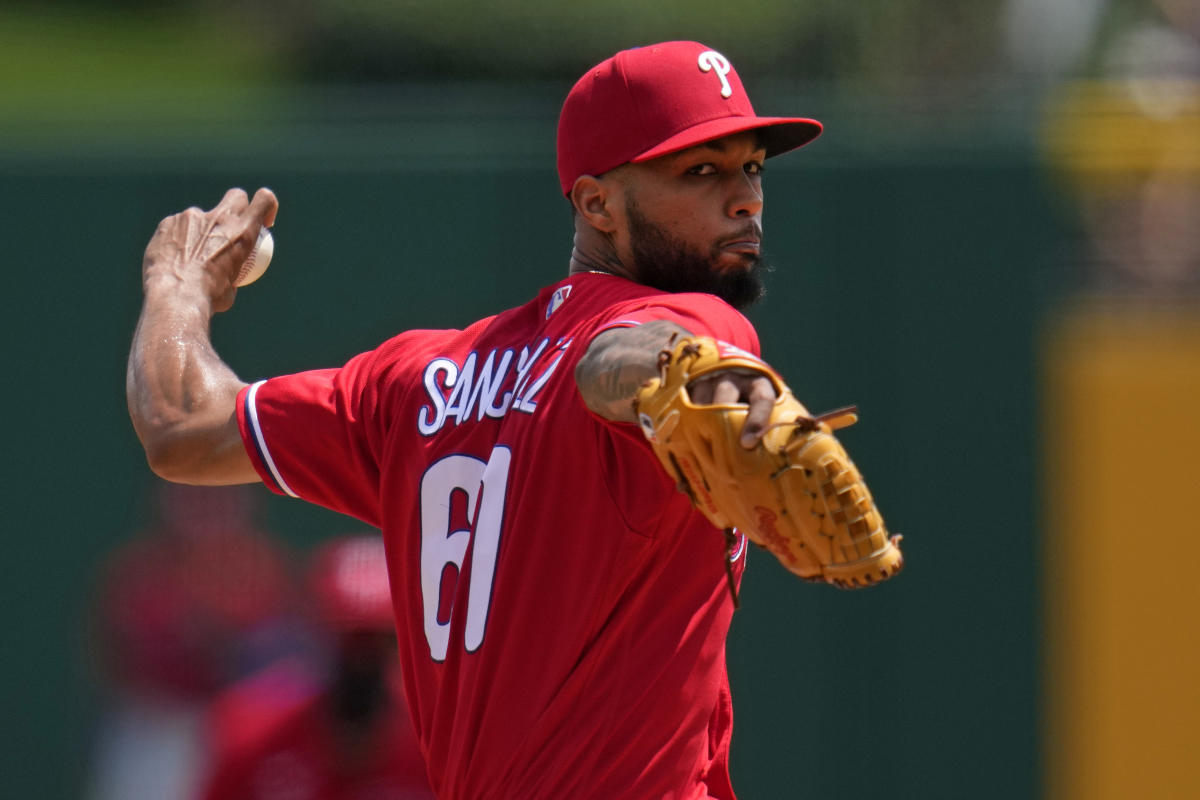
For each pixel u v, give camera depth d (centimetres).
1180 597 2388
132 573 2420
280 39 4538
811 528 583
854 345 2416
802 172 2416
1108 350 2394
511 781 743
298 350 2442
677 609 743
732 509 600
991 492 2405
